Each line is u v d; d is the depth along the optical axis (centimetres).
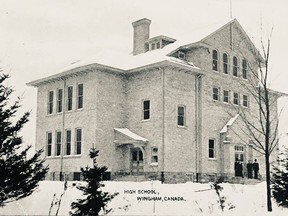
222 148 3478
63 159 3541
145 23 3928
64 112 3616
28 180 1136
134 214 1558
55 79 3725
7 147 1080
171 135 3180
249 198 2080
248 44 3862
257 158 3719
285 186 1770
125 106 3494
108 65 3366
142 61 3462
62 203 1548
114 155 3344
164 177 3081
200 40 3409
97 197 1309
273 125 4072
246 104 3797
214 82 3531
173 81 3259
